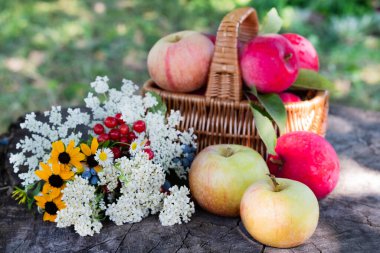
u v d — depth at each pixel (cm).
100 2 219
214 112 76
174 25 197
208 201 71
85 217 69
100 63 165
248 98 76
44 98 144
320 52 173
